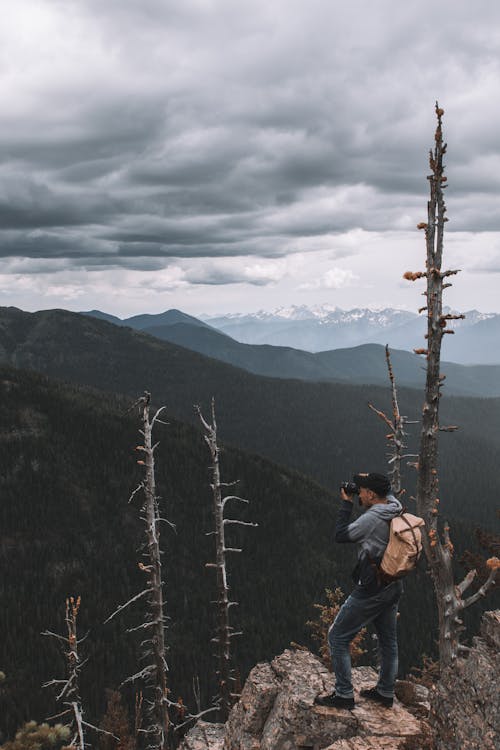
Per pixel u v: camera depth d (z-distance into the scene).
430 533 6.61
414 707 7.94
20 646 130.50
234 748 8.45
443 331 6.40
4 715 109.06
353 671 9.23
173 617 150.88
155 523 20.06
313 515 195.75
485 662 5.92
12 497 195.00
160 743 19.08
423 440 6.61
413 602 109.88
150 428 19.89
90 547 182.38
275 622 147.00
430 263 6.38
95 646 131.12
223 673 20.52
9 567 170.00
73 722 15.52
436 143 6.33
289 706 7.73
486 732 5.52
